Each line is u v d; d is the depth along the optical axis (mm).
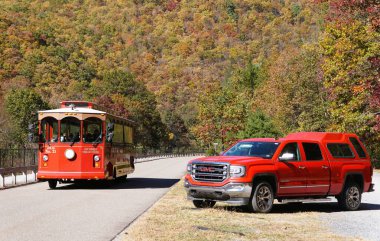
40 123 23375
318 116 58219
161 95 196125
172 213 14406
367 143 43344
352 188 16906
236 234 10938
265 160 15141
